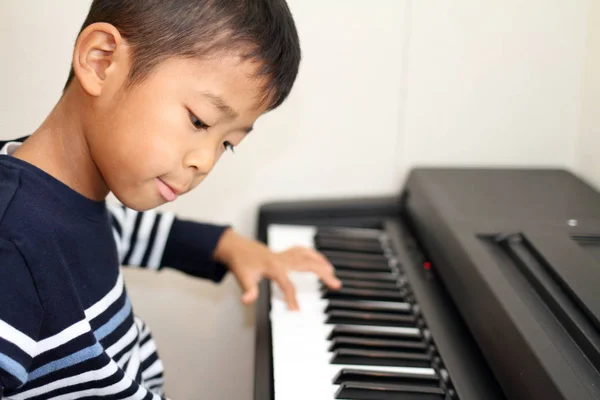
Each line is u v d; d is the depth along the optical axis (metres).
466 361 0.80
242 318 1.33
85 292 0.74
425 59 1.23
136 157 0.65
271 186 1.29
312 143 1.27
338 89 1.24
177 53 0.64
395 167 1.29
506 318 0.74
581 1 1.19
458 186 1.14
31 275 0.65
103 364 0.71
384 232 1.21
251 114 0.68
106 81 0.66
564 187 1.15
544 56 1.22
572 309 0.74
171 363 1.33
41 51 1.13
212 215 1.30
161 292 1.33
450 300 0.94
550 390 0.63
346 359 0.81
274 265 0.98
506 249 0.91
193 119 0.65
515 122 1.26
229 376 1.31
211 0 0.65
